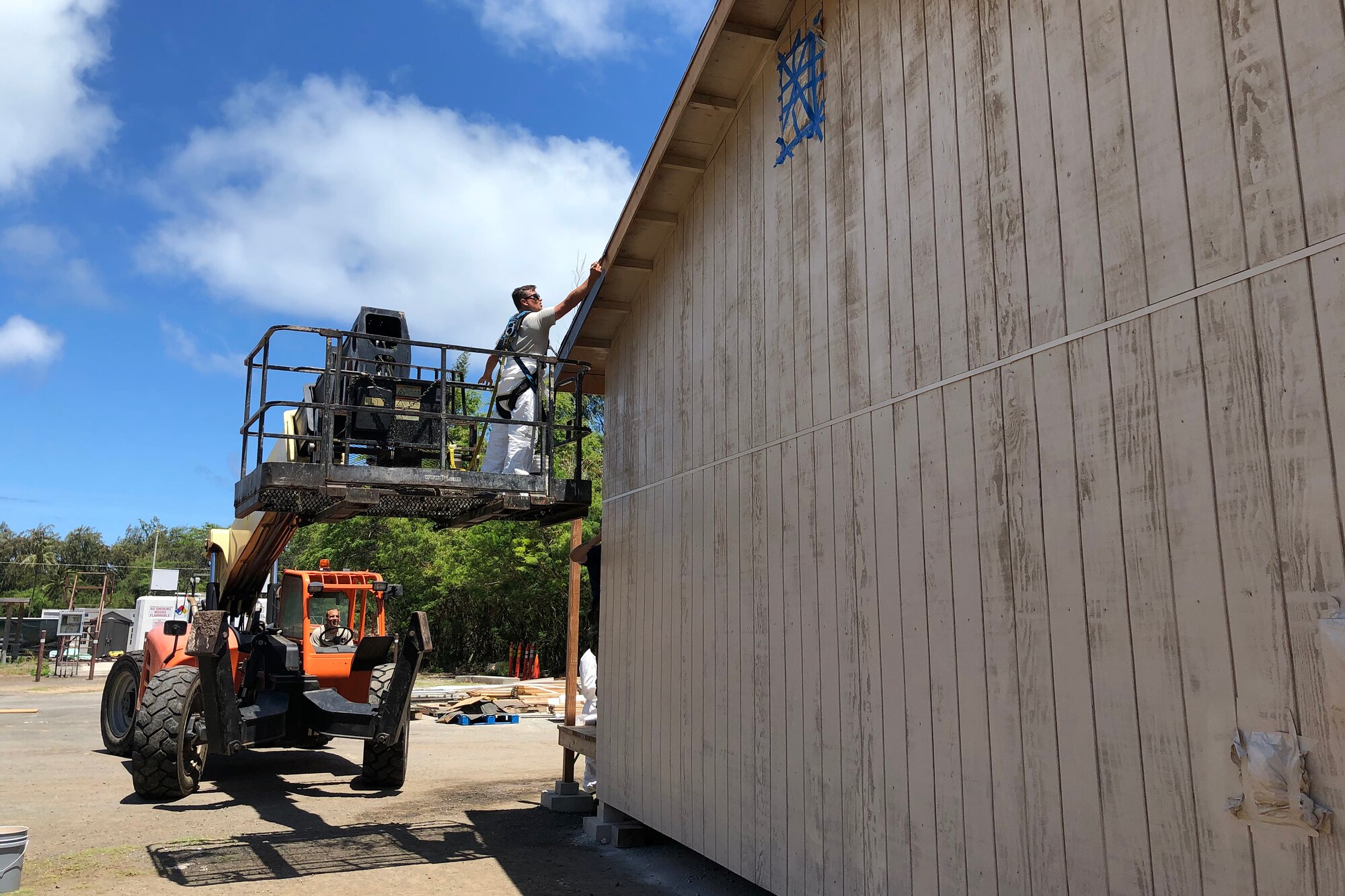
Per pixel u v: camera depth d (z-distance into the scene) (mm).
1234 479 2443
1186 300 2611
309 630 9664
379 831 7215
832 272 4449
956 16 3672
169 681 8602
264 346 5734
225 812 7922
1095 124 2959
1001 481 3275
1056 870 2936
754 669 4945
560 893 5531
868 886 3877
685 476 6000
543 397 6812
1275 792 2264
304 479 5594
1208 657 2486
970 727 3355
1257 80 2443
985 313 3408
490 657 30062
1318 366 2248
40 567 75562
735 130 5578
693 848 5500
